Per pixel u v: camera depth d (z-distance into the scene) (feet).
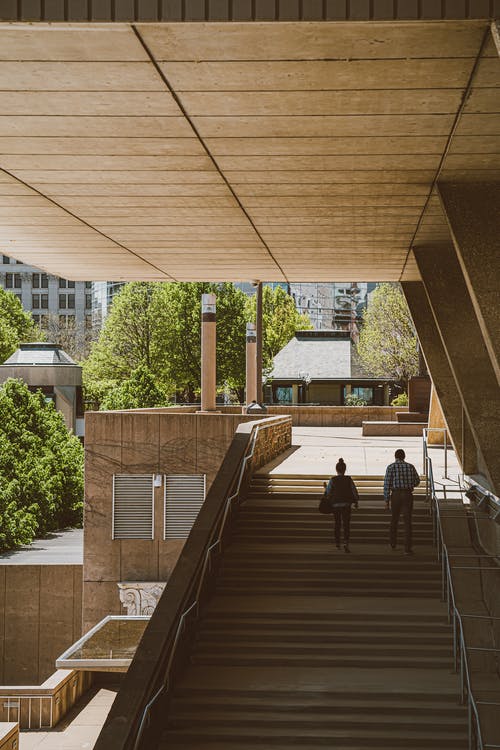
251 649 33.14
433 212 44.24
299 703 29.01
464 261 36.83
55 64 24.44
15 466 100.22
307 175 36.68
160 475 71.67
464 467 63.93
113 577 71.82
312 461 68.54
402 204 42.37
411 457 75.61
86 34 22.34
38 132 30.94
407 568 41.14
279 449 76.02
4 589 77.36
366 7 21.04
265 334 222.07
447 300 55.77
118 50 23.35
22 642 77.10
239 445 52.26
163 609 30.17
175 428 71.77
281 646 33.22
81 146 32.65
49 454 105.09
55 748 55.26
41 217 46.29
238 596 38.88
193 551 35.35
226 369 193.47
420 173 35.99
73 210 44.42
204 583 37.14
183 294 190.49
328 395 193.47
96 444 72.23
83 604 71.92
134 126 30.09
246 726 27.96
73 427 162.30
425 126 29.55
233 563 41.88
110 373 192.03
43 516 102.12
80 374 166.71
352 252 57.98
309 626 34.83
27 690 59.98
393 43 22.57
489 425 53.16
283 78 25.23
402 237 51.96
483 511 46.98
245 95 26.73
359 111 28.09
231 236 51.65
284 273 69.31
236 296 194.90
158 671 26.71
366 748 26.86
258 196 40.81
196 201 41.96
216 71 24.75
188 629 32.81
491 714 28.17
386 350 177.06
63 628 76.89
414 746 26.99
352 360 193.77
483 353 54.65
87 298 458.09
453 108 27.63
